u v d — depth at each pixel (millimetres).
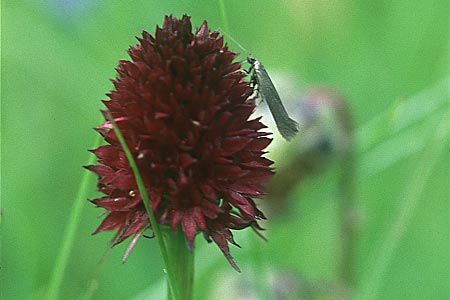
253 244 196
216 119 158
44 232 248
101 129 160
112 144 160
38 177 265
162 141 157
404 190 255
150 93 157
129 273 244
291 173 218
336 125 219
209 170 158
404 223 200
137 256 247
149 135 157
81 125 279
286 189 219
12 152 263
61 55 282
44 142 273
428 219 252
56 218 260
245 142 157
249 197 160
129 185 158
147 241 248
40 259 241
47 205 261
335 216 243
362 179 253
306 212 251
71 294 242
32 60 281
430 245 249
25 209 247
